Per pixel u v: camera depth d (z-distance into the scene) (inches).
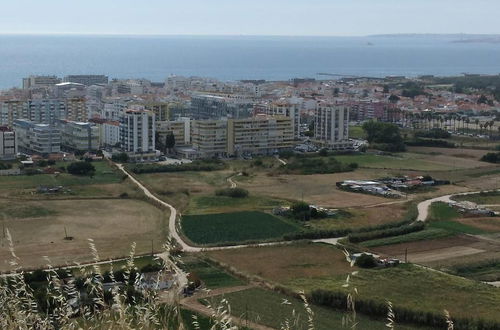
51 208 6422.2
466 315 3543.3
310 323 1206.3
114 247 5103.3
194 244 5270.7
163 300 1106.7
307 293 3858.3
